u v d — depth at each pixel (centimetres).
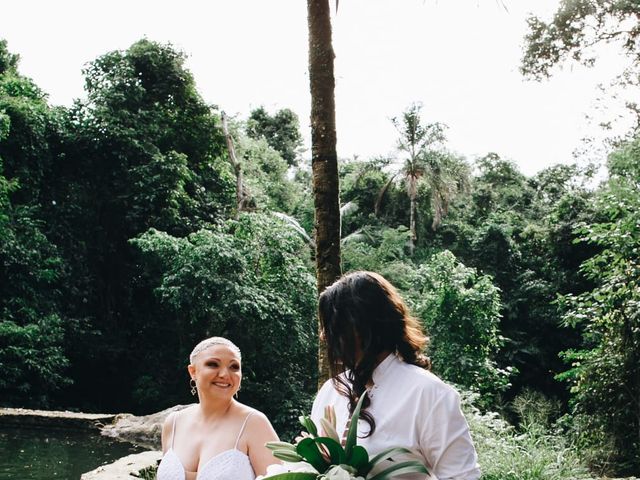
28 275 1439
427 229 2436
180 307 1298
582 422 762
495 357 1931
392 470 134
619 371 752
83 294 1591
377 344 146
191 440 265
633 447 727
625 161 1109
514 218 2327
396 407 142
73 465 773
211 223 1706
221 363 264
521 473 457
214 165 1847
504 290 2091
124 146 1658
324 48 490
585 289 1991
